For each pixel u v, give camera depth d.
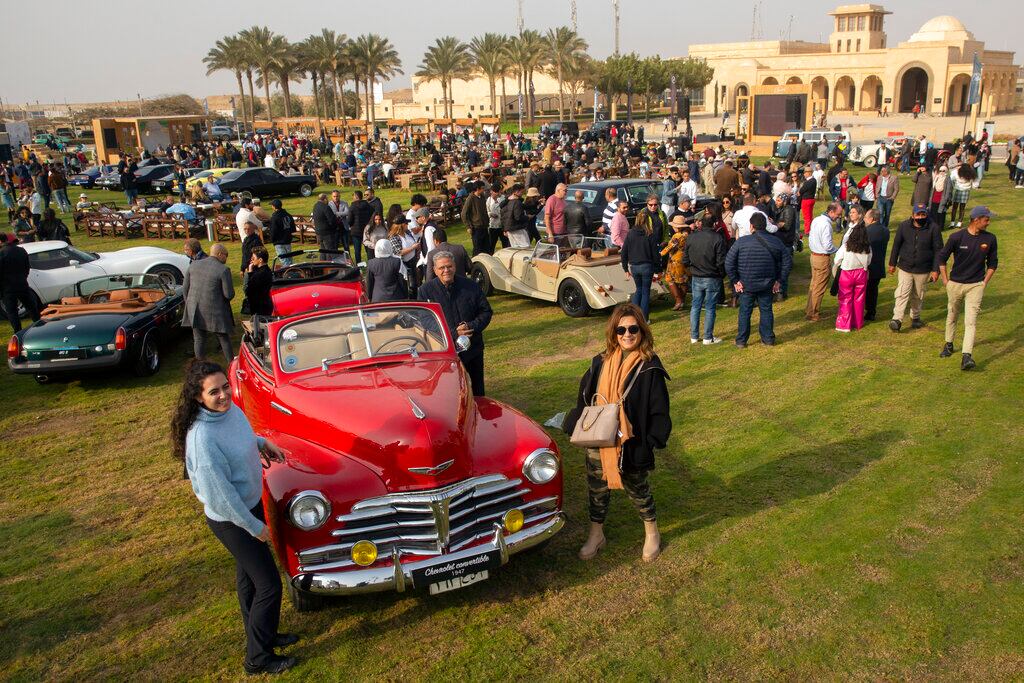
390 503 4.36
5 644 4.52
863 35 91.00
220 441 3.85
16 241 10.86
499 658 4.23
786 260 12.16
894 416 7.23
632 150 33.53
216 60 77.94
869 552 5.02
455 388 5.09
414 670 4.16
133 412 8.54
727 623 4.42
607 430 4.66
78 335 9.08
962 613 4.39
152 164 36.22
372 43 77.25
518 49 76.88
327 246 15.05
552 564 5.13
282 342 5.46
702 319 11.20
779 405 7.68
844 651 4.14
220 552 5.50
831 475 6.13
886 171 16.73
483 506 4.57
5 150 48.66
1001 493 5.68
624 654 4.21
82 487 6.64
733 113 86.44
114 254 13.96
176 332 10.98
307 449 4.73
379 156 39.78
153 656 4.37
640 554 5.18
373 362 5.44
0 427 8.20
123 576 5.21
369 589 4.28
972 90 35.56
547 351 10.04
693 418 7.48
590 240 12.37
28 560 5.44
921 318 10.52
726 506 5.74
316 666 4.23
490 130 52.06
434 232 11.52
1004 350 8.96
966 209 20.14
